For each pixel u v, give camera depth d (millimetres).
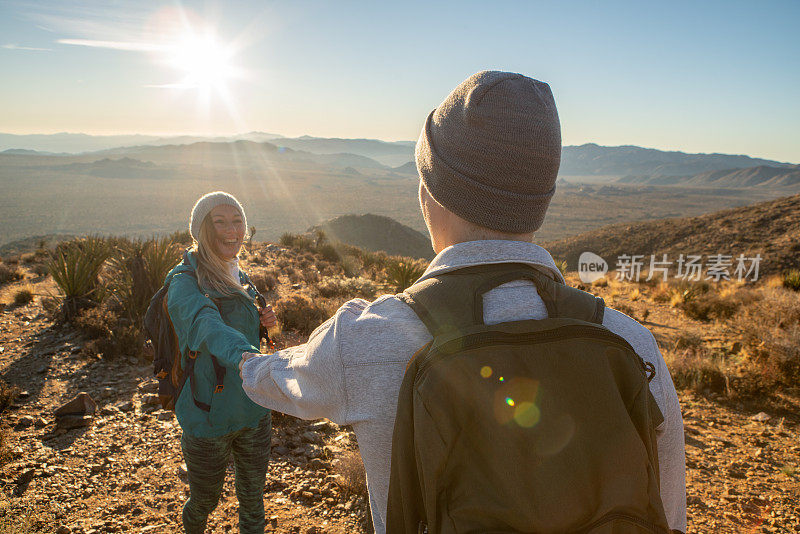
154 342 2363
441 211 923
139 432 4418
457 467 691
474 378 682
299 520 3273
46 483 3604
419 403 705
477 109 825
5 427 4430
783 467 4449
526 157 806
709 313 11641
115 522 3219
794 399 6035
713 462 4562
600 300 894
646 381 759
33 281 12391
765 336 7102
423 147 961
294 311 8023
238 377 2168
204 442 2184
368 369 794
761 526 3537
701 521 3600
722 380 6539
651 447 736
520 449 656
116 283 8055
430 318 787
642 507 675
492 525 654
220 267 2217
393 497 757
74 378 5602
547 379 680
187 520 2418
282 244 21422
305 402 866
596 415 679
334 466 3953
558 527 640
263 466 2422
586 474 656
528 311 799
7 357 6242
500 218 822
